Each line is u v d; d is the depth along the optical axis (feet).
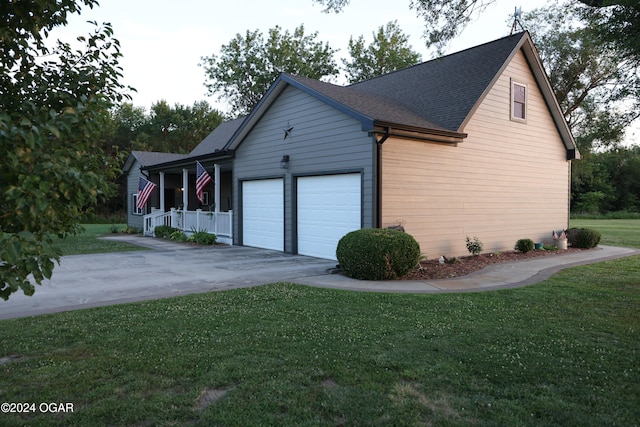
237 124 76.84
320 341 15.15
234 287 25.53
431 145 36.86
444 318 18.31
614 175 158.20
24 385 11.73
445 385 11.74
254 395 11.10
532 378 12.18
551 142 49.52
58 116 7.30
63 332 16.30
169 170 65.98
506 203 44.06
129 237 63.36
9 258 5.84
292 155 41.81
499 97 42.96
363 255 27.76
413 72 51.49
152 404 10.60
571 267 33.53
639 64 24.97
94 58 10.15
